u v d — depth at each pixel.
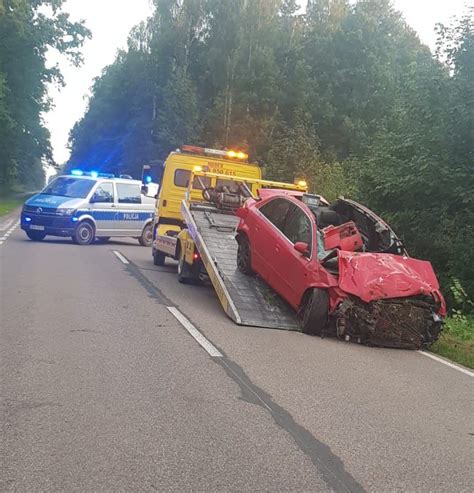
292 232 10.45
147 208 22.62
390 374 7.77
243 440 5.05
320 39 57.72
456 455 5.20
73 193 20.86
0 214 33.84
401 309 9.30
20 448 4.60
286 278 10.18
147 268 15.86
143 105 64.62
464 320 11.90
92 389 6.03
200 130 57.34
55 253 17.22
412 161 14.44
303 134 36.66
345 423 5.71
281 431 5.34
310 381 7.01
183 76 57.31
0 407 5.39
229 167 16.67
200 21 61.56
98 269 14.71
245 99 55.66
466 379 7.97
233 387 6.47
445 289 13.74
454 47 14.45
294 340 9.12
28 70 46.19
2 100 43.66
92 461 4.45
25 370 6.47
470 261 13.36
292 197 11.04
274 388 6.59
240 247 11.80
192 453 4.72
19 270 13.36
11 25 42.19
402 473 4.72
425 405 6.58
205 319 9.95
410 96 15.37
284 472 4.52
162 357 7.39
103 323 8.94
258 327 9.77
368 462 4.87
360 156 26.45
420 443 5.40
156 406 5.69
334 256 9.70
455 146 14.16
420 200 14.99
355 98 54.84
